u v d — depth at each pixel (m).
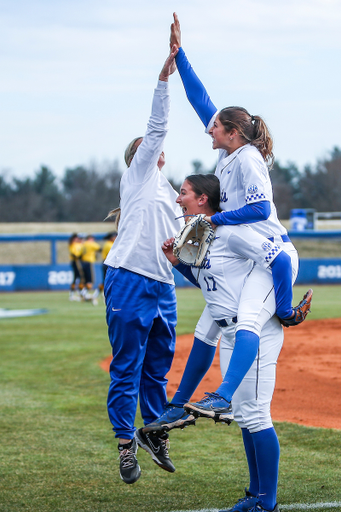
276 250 5.54
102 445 8.34
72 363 14.80
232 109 5.95
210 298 5.87
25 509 6.09
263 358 5.59
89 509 6.09
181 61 7.05
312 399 10.77
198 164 117.62
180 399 6.01
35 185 125.00
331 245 60.34
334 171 101.94
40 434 8.89
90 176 122.00
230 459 7.73
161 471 7.35
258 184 5.62
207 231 5.75
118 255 6.52
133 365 6.39
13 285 43.12
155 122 6.38
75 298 35.12
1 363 14.91
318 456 7.63
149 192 6.52
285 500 6.14
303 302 5.79
